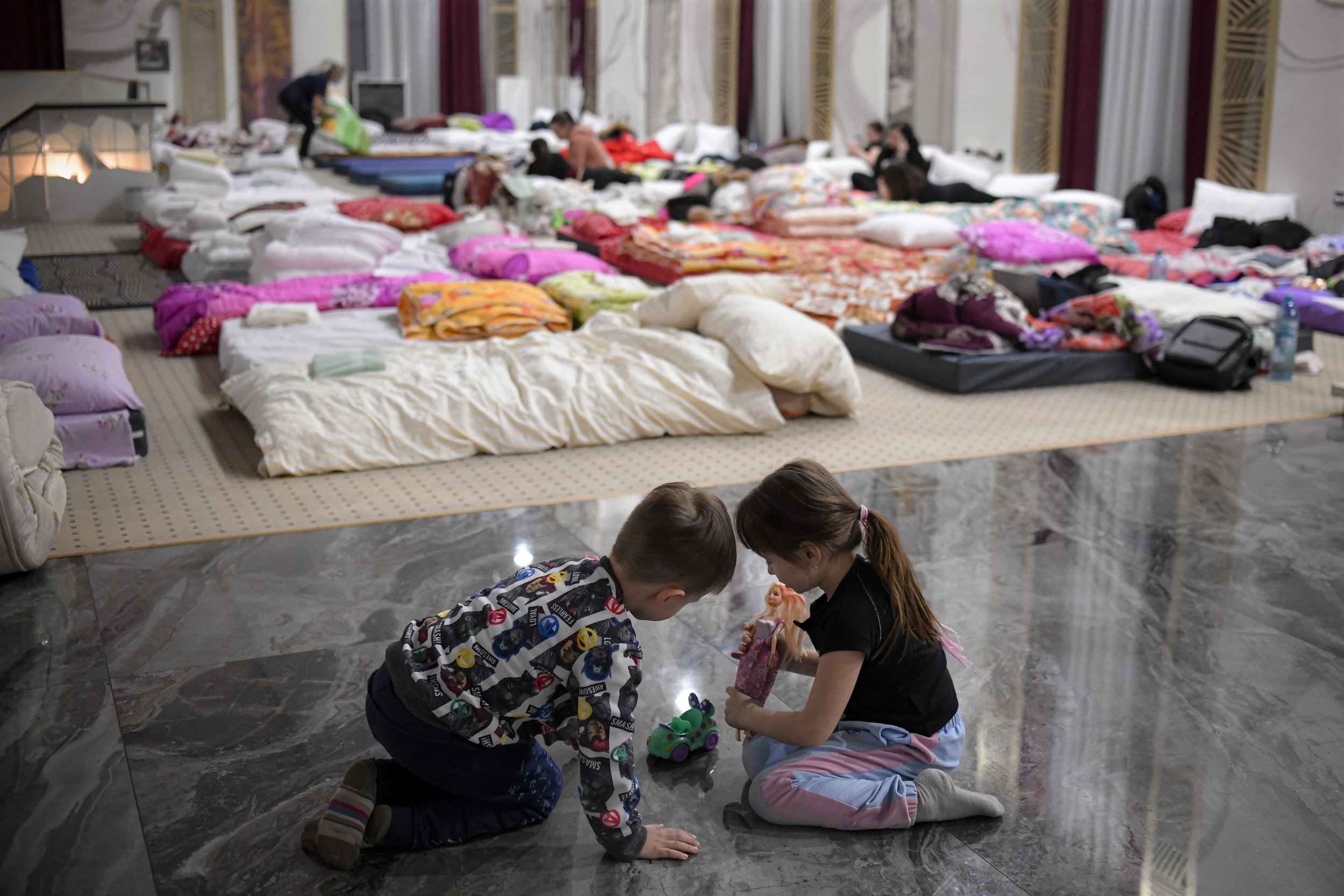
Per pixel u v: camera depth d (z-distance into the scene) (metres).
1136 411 4.82
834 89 12.52
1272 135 8.11
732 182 9.41
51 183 9.94
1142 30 8.97
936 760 2.05
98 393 3.94
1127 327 5.36
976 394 5.10
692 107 15.02
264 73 16.03
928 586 3.05
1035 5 9.85
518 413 4.19
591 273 6.20
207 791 2.09
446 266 7.16
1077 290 5.90
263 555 3.20
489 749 1.88
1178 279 7.02
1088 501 3.73
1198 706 2.44
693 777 2.17
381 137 15.91
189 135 13.08
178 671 2.54
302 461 3.88
